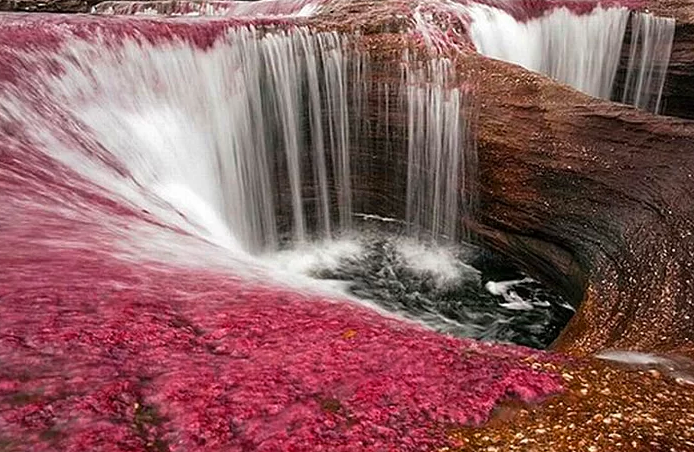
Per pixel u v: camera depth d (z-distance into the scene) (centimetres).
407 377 457
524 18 1777
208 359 452
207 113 1332
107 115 1132
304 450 373
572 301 1218
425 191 1449
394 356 482
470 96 1335
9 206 671
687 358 596
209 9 2459
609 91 2052
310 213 1538
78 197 797
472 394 448
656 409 463
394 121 1455
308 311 552
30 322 450
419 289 1366
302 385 434
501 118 1290
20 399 381
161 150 1194
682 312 845
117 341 449
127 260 604
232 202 1385
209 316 512
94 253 599
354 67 1465
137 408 391
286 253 1502
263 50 1414
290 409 407
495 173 1316
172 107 1260
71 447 352
